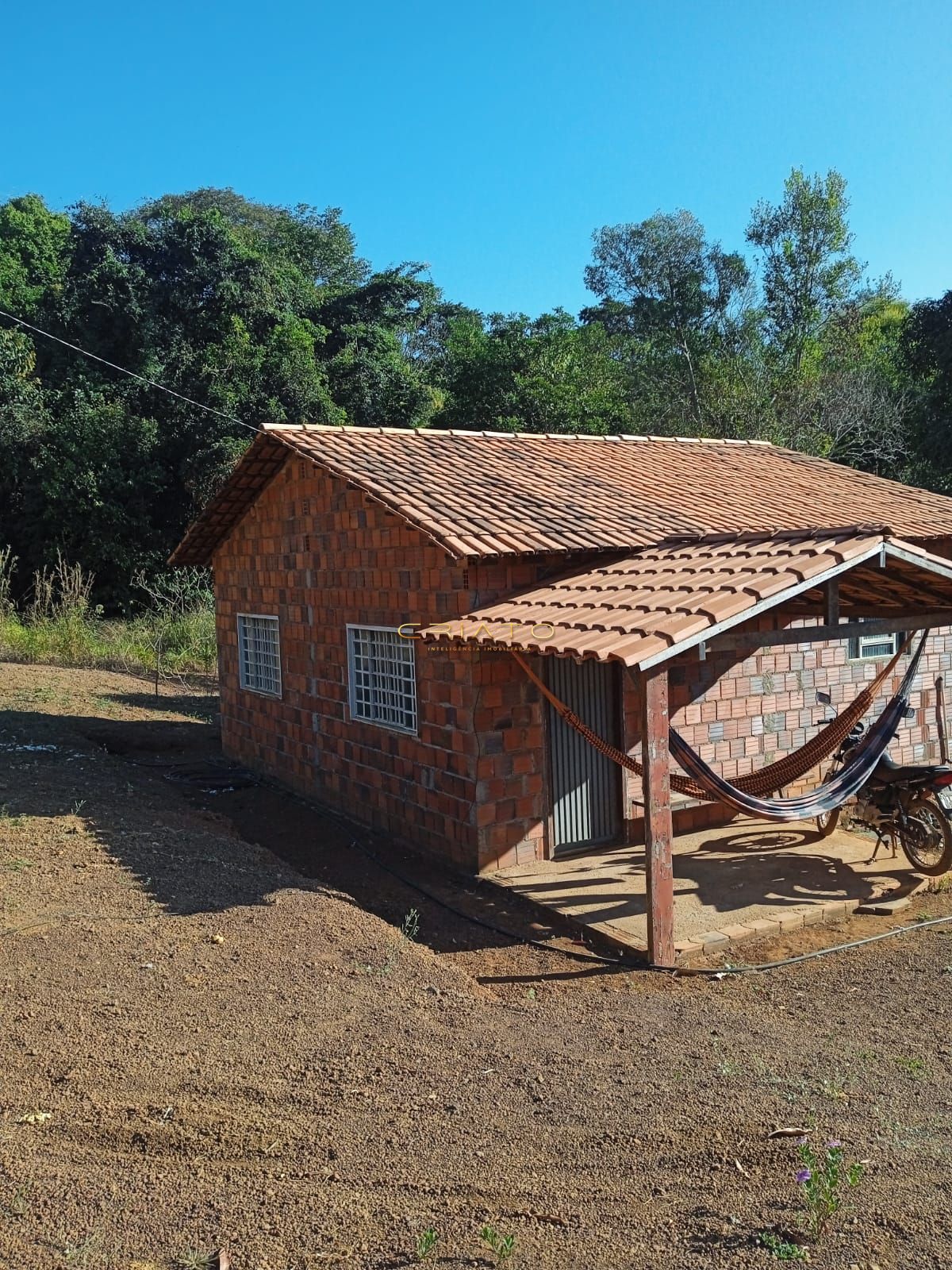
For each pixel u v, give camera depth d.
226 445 29.62
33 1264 3.50
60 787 11.09
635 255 37.34
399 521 10.26
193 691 21.08
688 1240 3.69
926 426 29.33
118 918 7.12
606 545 9.48
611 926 7.77
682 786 8.30
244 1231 3.73
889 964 7.05
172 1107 4.62
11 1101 4.60
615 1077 5.15
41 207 42.50
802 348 33.12
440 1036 5.66
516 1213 3.89
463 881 9.23
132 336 31.52
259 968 6.43
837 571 7.34
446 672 9.52
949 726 12.89
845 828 10.51
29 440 29.61
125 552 29.88
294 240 48.41
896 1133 4.50
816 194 32.56
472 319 49.03
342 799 11.81
